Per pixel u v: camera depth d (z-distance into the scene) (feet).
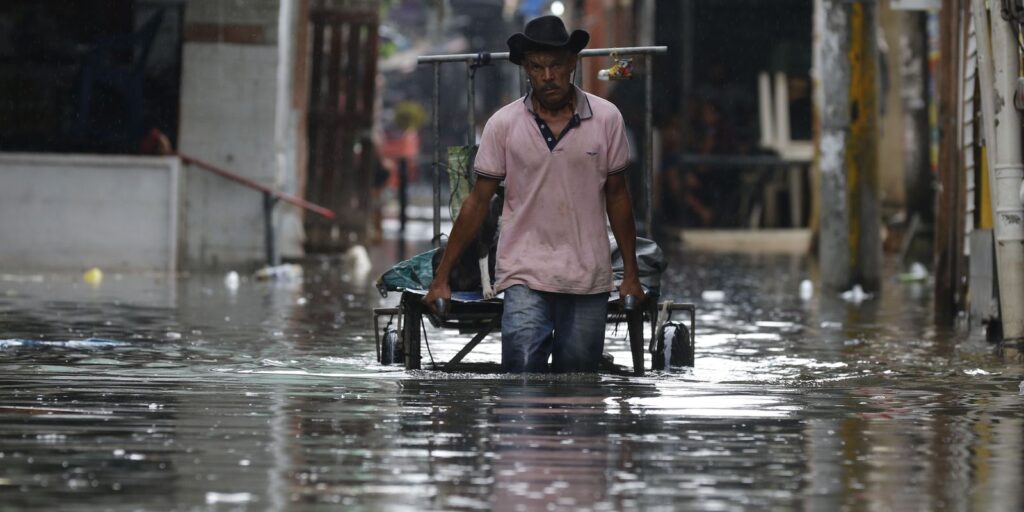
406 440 50.11
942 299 116.16
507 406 58.59
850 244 144.46
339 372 71.82
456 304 72.79
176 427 52.54
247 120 165.89
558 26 67.87
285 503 39.99
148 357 78.64
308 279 158.51
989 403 61.52
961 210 111.34
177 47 166.61
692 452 48.14
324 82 220.64
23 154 162.09
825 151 145.28
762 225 285.43
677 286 155.63
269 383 66.23
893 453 48.52
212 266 164.96
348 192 219.82
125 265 163.12
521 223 69.26
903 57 225.97
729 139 284.20
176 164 162.71
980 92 95.25
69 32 165.68
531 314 69.05
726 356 84.28
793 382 69.26
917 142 223.10
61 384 64.90
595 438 50.80
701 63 284.20
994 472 45.27
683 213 285.64
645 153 75.61
